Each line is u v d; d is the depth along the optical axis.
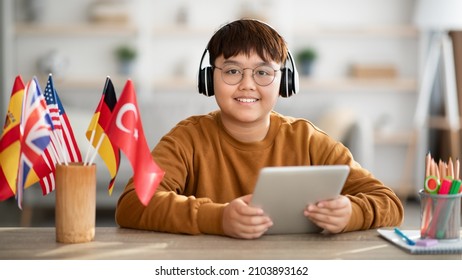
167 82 5.44
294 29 5.40
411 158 5.06
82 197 1.29
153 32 5.44
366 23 5.56
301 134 1.65
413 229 1.47
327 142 1.66
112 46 5.60
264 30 1.51
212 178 1.62
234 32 1.50
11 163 1.31
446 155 4.97
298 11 5.56
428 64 4.84
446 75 4.68
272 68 1.50
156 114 4.80
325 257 1.21
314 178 1.28
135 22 5.54
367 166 4.49
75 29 5.40
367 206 1.42
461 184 1.30
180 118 4.81
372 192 1.51
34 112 1.24
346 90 5.61
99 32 5.43
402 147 5.63
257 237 1.33
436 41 4.80
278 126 1.65
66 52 5.59
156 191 1.44
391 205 1.48
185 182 1.64
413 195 5.42
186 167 1.61
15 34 5.46
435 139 5.18
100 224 4.18
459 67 4.62
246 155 1.61
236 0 5.57
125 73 5.47
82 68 5.59
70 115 4.52
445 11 4.84
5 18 5.30
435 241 1.26
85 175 1.29
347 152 1.66
